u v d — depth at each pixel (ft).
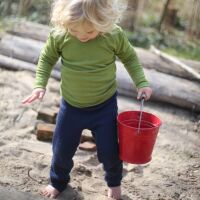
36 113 14.42
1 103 14.92
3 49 17.90
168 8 23.71
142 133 9.21
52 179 10.46
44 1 23.80
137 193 11.13
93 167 12.05
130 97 16.01
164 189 11.46
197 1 22.25
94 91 9.34
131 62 9.74
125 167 12.21
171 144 13.51
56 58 9.78
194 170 12.43
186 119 15.08
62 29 8.98
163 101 15.69
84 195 10.76
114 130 9.66
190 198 11.23
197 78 16.06
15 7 23.30
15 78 16.69
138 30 23.79
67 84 9.46
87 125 9.64
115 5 8.69
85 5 8.27
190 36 23.07
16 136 13.21
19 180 11.03
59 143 9.88
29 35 18.66
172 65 16.75
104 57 9.20
